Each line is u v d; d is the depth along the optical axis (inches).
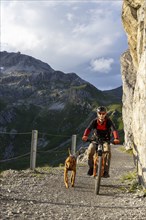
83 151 1398.9
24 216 278.4
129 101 2087.8
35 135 649.0
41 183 494.9
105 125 441.1
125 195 427.5
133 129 533.0
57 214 296.7
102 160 438.3
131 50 764.6
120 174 701.3
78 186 494.6
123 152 1827.0
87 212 314.0
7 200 342.3
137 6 645.9
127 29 750.5
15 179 521.3
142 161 469.1
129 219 285.9
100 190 468.1
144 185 458.3
